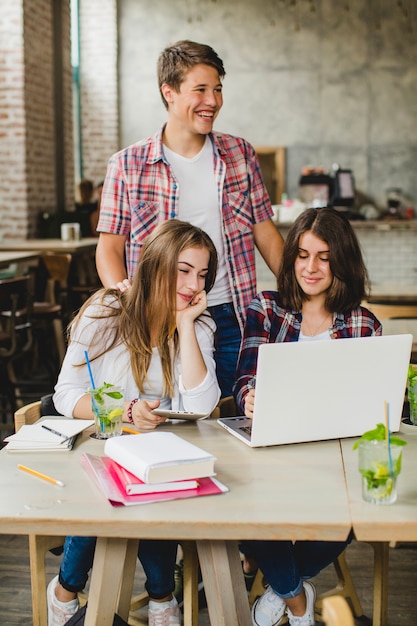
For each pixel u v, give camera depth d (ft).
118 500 5.22
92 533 5.02
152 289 7.38
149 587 6.92
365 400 6.66
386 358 6.59
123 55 36.76
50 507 5.23
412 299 15.21
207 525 4.96
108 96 36.47
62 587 6.90
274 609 6.65
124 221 9.47
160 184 9.27
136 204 9.32
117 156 9.36
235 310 9.52
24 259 19.33
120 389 6.83
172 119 9.21
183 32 36.60
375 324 8.11
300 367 6.32
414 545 10.54
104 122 36.65
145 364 7.47
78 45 36.32
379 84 36.37
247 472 5.89
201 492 5.41
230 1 36.40
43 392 19.70
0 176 25.70
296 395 6.41
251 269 9.66
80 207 28.71
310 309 8.07
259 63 36.58
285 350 6.23
